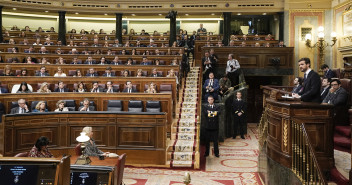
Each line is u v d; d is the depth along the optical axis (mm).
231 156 8172
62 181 2797
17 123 6574
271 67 13602
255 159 7895
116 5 17422
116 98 8578
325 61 15320
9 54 11766
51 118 7012
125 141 7230
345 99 6012
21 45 13258
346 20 13648
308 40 15336
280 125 4824
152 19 20875
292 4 15727
